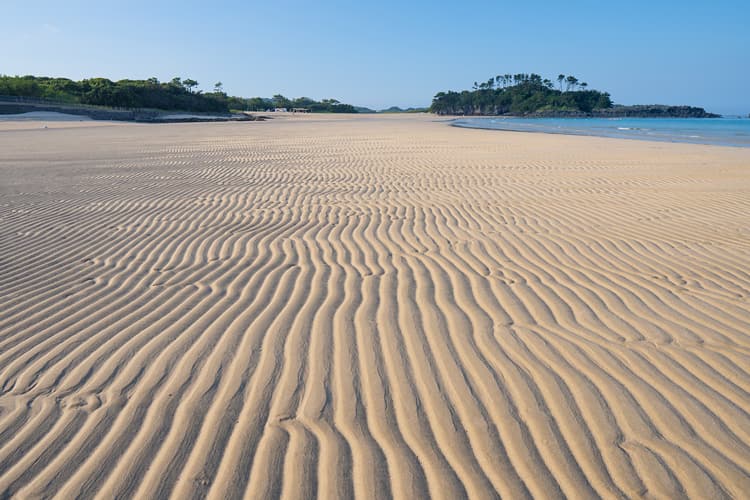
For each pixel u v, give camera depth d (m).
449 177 11.95
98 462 2.46
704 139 27.50
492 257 5.81
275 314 4.22
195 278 5.19
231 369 3.33
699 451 2.48
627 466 2.39
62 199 9.80
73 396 3.04
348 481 2.32
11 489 2.29
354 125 49.84
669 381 3.11
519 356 3.46
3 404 2.96
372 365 3.36
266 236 6.90
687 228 6.96
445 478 2.33
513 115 149.00
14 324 4.11
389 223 7.57
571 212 8.09
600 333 3.79
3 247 6.48
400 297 4.58
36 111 60.03
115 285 5.01
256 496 2.23
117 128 42.34
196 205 9.07
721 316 4.07
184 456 2.50
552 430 2.66
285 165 14.73
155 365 3.39
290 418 2.80
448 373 3.25
